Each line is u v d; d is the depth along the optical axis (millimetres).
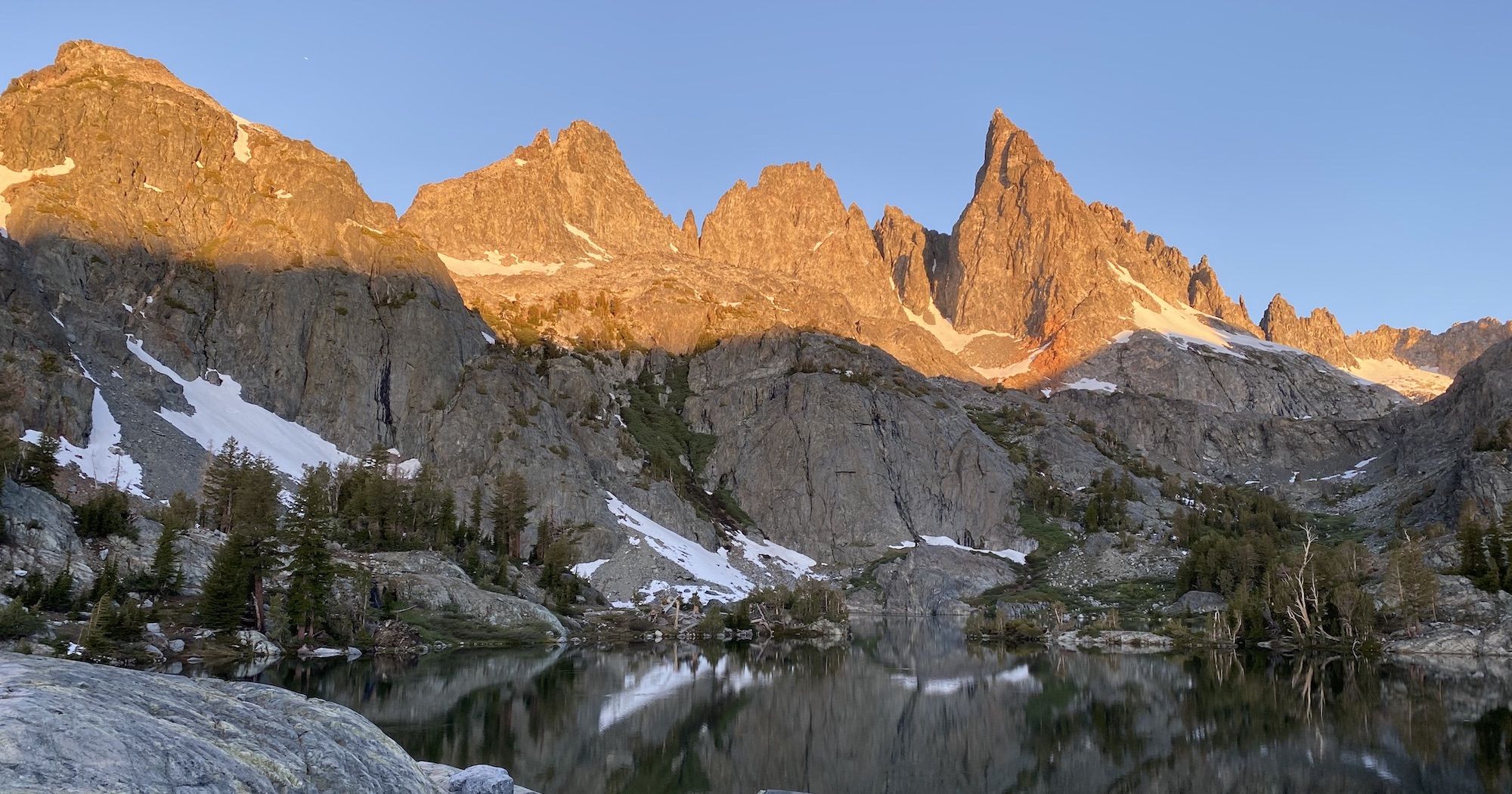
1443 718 76312
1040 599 192500
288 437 189750
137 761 16391
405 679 85875
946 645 146750
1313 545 187875
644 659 114562
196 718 19656
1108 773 59281
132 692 19188
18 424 137500
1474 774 57781
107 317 182750
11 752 14867
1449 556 160250
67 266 185625
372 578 120562
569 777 54250
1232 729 72750
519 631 127938
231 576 95188
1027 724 75625
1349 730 71500
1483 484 196875
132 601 87938
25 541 95875
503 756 57719
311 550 102625
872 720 76750
